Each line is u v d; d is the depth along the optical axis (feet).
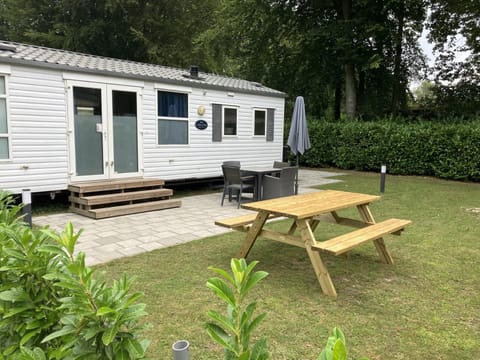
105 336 3.73
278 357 7.50
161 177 27.22
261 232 12.71
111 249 14.69
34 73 20.21
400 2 45.78
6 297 4.50
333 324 8.86
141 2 55.57
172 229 17.98
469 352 7.78
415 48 54.49
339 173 43.80
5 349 4.64
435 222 19.54
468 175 35.68
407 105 57.26
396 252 14.55
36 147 20.66
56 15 54.70
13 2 54.75
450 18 49.24
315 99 62.49
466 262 13.37
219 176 31.58
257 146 34.83
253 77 61.41
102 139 23.47
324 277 10.60
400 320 9.11
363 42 48.55
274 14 51.80
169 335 8.27
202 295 10.34
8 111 19.48
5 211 6.86
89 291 4.07
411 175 40.63
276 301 10.09
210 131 30.35
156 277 11.69
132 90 24.66
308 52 53.11
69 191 22.47
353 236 11.53
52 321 4.67
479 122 36.94
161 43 57.41
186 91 27.96
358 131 43.93
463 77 52.65
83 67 22.03
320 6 51.06
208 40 56.29
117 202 21.86
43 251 4.49
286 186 24.06
